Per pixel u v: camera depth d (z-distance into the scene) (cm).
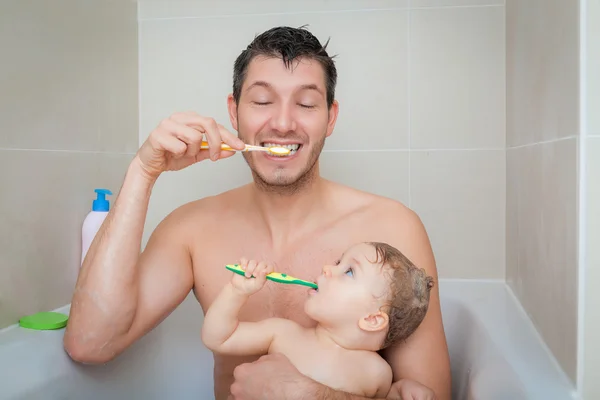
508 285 146
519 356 95
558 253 91
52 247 118
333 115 109
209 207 113
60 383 93
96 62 137
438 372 95
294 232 107
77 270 128
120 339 95
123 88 153
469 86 151
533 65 113
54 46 119
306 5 155
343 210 109
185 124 90
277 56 95
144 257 104
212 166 162
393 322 89
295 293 101
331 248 104
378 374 89
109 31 145
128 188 94
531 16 115
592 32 79
